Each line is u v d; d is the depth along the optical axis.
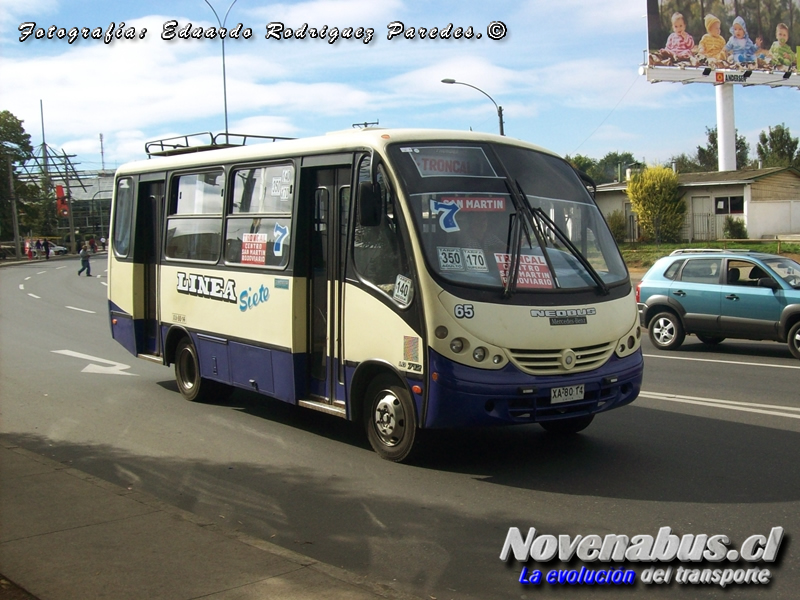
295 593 4.50
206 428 9.04
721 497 6.45
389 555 5.38
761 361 13.62
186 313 10.30
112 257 11.93
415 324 6.93
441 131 7.77
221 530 5.53
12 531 5.53
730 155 44.12
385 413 7.47
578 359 7.13
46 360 14.27
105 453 8.04
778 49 44.38
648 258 36.81
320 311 8.21
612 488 6.72
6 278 43.19
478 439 8.35
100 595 4.50
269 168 8.88
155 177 11.01
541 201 7.70
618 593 4.81
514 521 5.99
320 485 6.91
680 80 42.81
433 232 7.05
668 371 12.59
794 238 38.44
